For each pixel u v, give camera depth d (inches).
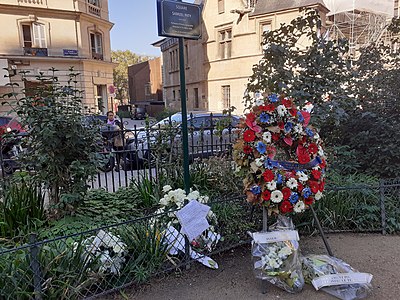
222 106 909.2
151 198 165.2
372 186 151.6
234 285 110.0
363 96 195.9
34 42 795.4
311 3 719.1
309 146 112.6
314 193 111.7
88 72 869.8
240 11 805.2
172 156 187.9
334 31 790.5
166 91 1341.0
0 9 746.2
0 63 738.2
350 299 100.2
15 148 159.8
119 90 2402.8
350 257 126.1
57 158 138.0
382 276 112.5
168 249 118.0
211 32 912.3
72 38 836.0
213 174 170.7
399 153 172.4
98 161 146.3
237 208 141.0
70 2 815.1
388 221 148.6
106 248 108.7
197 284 111.2
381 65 197.2
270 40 183.9
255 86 185.0
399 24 205.3
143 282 110.3
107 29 962.7
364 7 821.9
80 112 144.6
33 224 133.6
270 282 106.3
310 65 172.7
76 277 99.0
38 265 92.3
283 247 106.3
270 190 106.7
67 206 143.3
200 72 986.1
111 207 159.0
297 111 112.6
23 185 142.6
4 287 90.1
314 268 110.3
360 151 191.0
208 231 127.6
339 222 150.5
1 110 449.4
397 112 188.7
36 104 135.7
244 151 110.3
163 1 112.2
